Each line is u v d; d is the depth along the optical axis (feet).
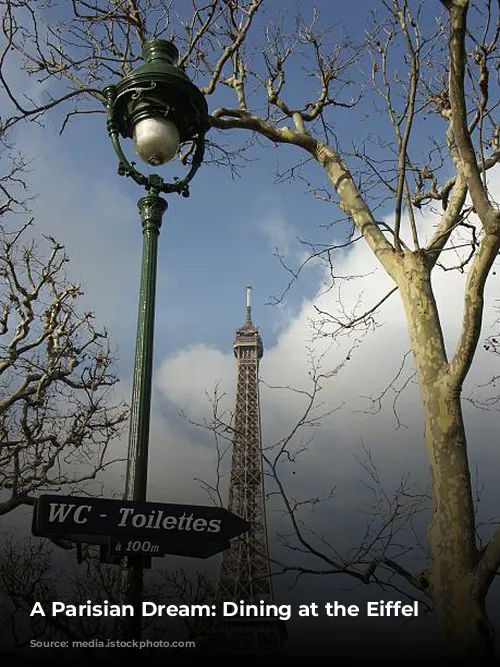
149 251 30.09
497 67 42.57
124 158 31.01
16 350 93.15
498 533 29.58
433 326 36.17
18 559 90.58
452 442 32.94
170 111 30.58
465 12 31.32
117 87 31.19
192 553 24.71
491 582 29.99
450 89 32.22
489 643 29.09
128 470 26.03
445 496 32.07
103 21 49.32
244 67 51.60
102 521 24.21
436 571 31.27
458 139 32.50
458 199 41.55
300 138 47.67
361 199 44.04
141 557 24.50
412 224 39.14
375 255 41.01
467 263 47.29
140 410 26.96
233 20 50.34
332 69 50.11
